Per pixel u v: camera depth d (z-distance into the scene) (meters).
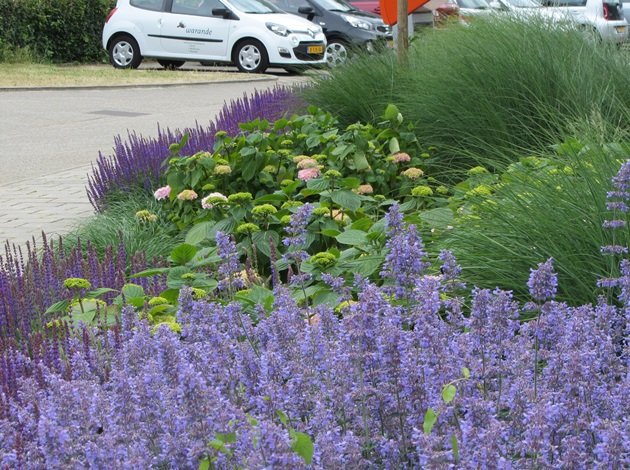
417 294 4.02
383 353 3.61
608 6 24.66
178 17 28.25
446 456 2.88
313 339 3.98
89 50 33.72
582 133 7.77
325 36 28.56
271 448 2.78
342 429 3.66
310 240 7.28
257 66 27.45
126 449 3.34
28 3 32.41
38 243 9.20
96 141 16.25
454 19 13.08
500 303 3.94
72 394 3.29
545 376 3.79
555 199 5.96
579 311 4.08
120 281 6.63
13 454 3.28
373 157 9.53
